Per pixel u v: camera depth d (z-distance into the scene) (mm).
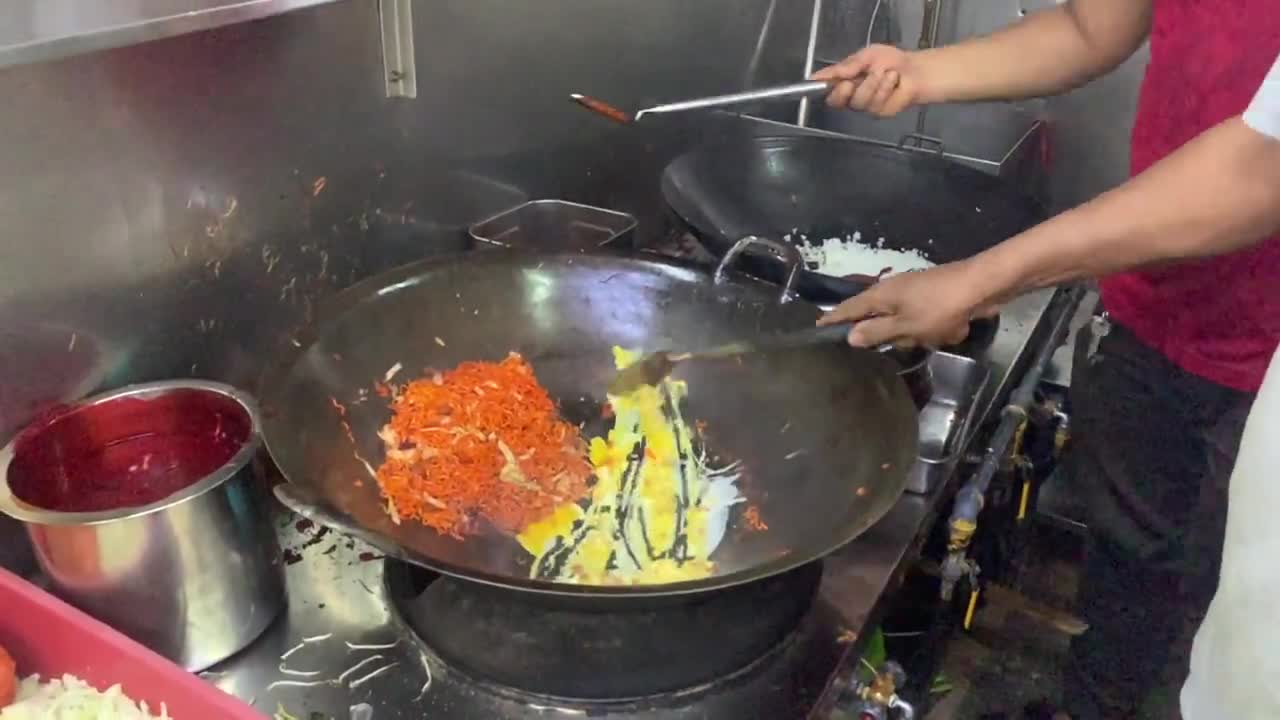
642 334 1064
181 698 698
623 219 1333
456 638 815
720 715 775
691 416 1026
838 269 1319
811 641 839
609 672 785
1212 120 966
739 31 1778
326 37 1041
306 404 879
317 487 781
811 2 1903
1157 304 1080
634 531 915
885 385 891
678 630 814
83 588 761
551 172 1459
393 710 777
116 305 904
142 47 859
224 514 782
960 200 1397
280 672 809
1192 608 1187
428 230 1264
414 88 1161
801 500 900
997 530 1354
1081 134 1748
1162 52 1003
